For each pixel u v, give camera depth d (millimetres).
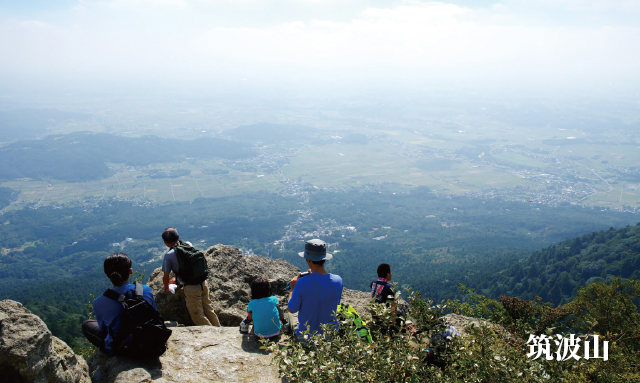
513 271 112438
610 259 94750
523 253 149000
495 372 3906
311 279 5152
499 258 146250
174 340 5516
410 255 187875
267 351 5328
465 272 127000
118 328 4625
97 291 120000
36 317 3656
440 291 111125
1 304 3680
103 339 4711
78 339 56531
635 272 81625
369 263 171625
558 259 108875
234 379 4641
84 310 91750
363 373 3605
